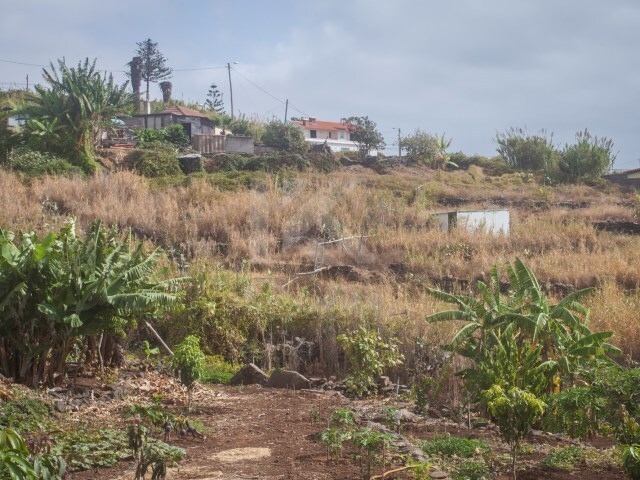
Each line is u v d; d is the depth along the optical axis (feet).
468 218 97.40
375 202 103.65
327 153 169.78
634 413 24.52
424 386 38.73
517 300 38.65
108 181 102.58
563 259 81.87
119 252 37.47
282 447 25.89
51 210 87.35
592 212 117.80
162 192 102.78
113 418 30.63
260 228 90.17
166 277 55.88
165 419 26.40
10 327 34.99
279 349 51.52
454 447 26.30
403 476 21.72
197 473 22.48
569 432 25.71
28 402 29.66
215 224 88.84
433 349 46.96
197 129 189.57
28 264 34.60
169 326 52.75
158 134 161.07
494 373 32.89
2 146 131.75
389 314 51.88
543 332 36.78
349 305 54.60
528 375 32.48
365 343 44.73
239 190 107.86
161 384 39.24
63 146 131.03
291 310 54.70
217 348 52.24
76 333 35.58
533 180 166.20
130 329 50.85
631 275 75.46
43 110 134.31
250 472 22.44
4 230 36.17
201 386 40.75
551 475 23.73
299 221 91.56
